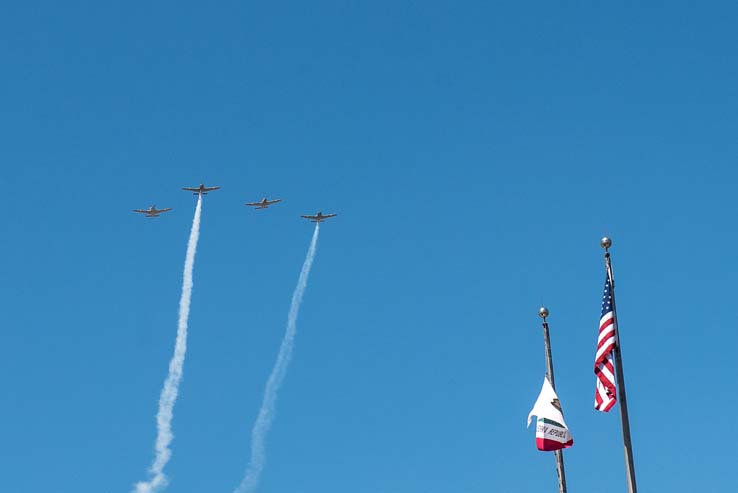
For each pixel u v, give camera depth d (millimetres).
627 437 36469
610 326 37625
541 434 39750
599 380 37844
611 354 37781
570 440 39969
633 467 36125
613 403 37344
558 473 40125
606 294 38000
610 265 38250
